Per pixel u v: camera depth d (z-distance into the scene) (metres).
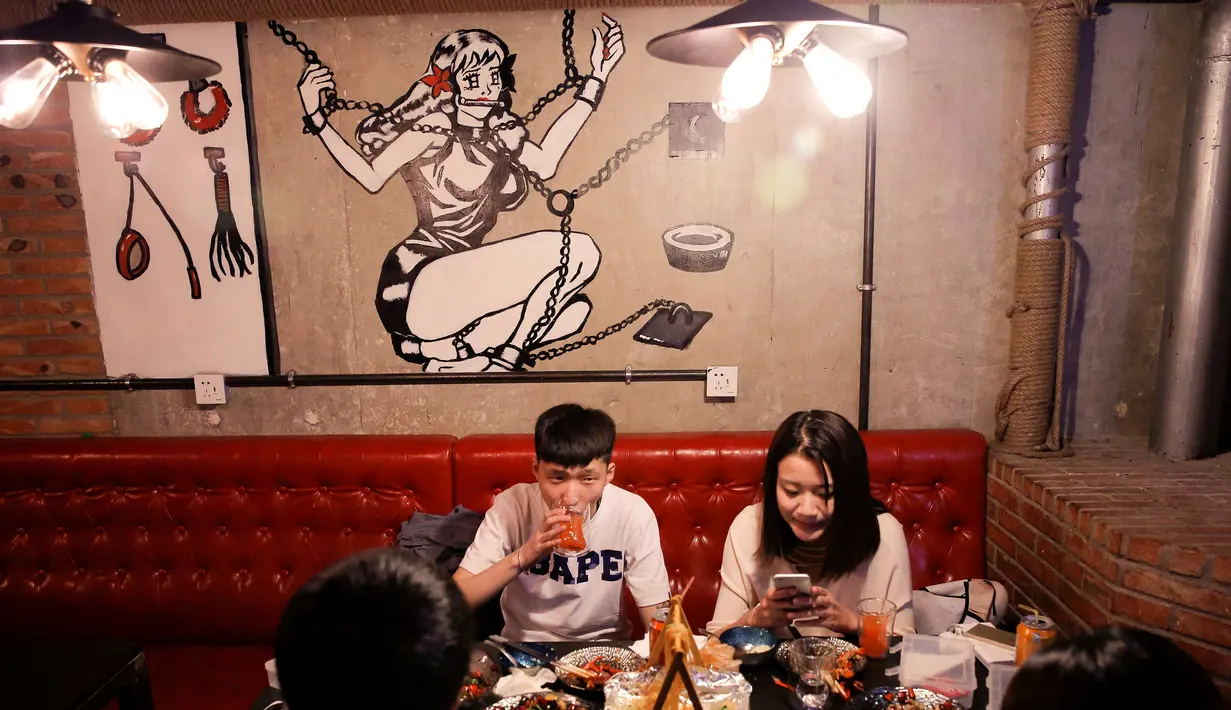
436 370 2.60
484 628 1.97
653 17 2.40
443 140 2.48
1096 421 2.54
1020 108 2.41
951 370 2.55
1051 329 2.36
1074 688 0.70
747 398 2.59
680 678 1.10
